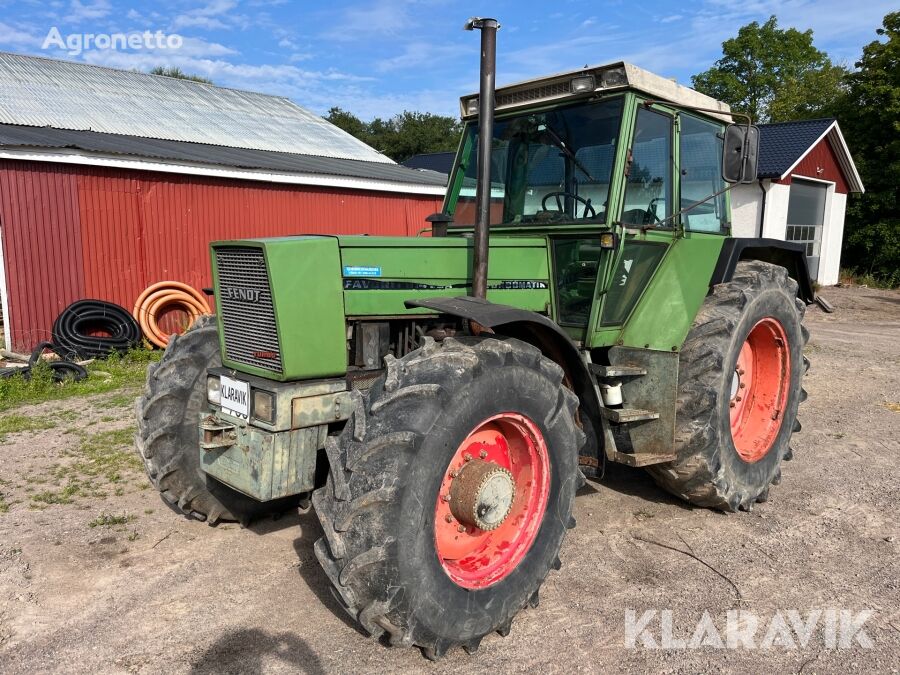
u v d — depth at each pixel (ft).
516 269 11.55
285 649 9.00
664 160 12.59
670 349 12.48
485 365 8.84
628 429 12.55
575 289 11.99
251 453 9.44
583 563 11.47
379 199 42.86
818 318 45.73
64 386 23.57
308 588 10.56
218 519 12.42
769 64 122.42
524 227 12.35
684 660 8.93
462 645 8.96
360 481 7.91
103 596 10.27
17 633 9.29
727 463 12.73
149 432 11.48
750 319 13.19
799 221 62.18
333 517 7.99
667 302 12.59
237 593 10.39
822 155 61.57
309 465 9.62
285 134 52.19
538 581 9.70
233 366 10.34
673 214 12.42
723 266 13.42
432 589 8.27
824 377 25.64
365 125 155.74
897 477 15.39
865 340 34.78
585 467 11.71
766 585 10.79
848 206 72.08
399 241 10.30
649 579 10.97
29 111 40.55
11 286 29.17
